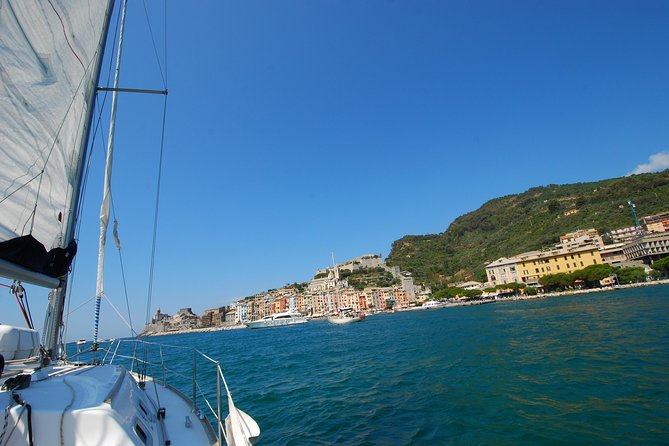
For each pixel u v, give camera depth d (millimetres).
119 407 3422
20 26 3990
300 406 13367
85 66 4934
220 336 102312
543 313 49094
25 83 4121
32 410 2971
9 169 4047
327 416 11859
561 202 198375
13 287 5301
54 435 2904
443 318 68500
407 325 60406
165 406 6410
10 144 4035
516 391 12680
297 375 20234
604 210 153125
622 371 13672
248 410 13281
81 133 5016
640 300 48562
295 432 10547
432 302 140500
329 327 88312
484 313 68188
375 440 9508
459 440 9047
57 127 4598
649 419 9039
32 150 4285
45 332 5566
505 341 25797
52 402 3172
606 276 94625
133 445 3021
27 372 4754
